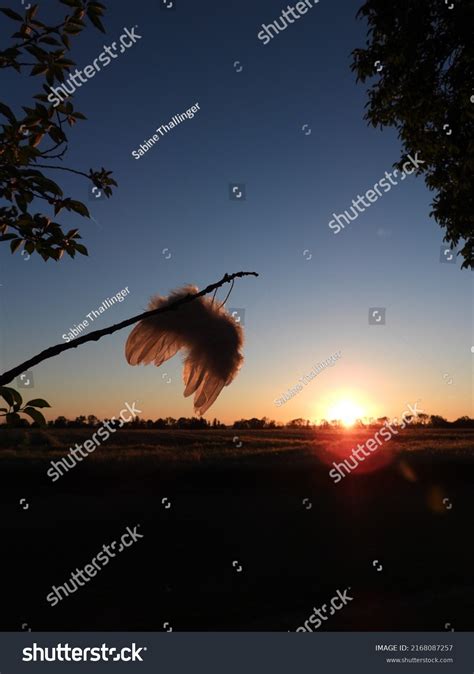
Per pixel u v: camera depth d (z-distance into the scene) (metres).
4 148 2.45
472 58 11.47
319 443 40.09
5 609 9.77
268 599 10.31
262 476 26.23
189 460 29.00
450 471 26.44
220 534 15.98
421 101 12.34
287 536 15.68
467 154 11.66
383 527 16.84
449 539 15.11
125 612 9.58
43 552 13.98
